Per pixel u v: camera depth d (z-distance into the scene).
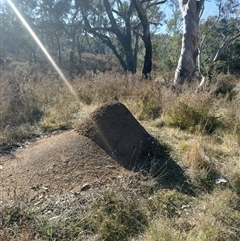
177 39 17.88
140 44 29.08
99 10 20.58
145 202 2.31
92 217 2.09
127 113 3.65
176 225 2.04
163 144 3.52
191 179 2.71
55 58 28.03
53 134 4.56
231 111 4.38
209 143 3.49
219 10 11.89
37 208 2.21
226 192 2.41
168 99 5.19
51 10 21.64
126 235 1.97
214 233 1.89
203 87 5.32
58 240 1.91
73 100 6.70
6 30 27.19
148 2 18.14
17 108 5.59
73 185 2.63
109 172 2.84
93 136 3.40
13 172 3.01
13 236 1.86
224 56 17.58
